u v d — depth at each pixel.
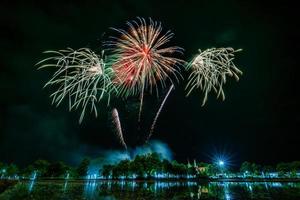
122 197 43.41
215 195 43.91
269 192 46.78
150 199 40.12
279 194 43.06
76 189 61.53
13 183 31.03
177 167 137.38
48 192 50.66
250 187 60.88
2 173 170.12
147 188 65.00
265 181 91.50
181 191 53.47
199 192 50.41
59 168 161.88
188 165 138.00
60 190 57.47
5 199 32.25
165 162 141.62
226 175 141.00
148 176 139.62
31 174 162.50
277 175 132.75
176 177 135.00
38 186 70.00
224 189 56.38
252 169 141.88
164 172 138.88
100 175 160.62
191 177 131.88
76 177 160.88
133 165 144.25
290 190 49.84
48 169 161.75
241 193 46.34
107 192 53.09
